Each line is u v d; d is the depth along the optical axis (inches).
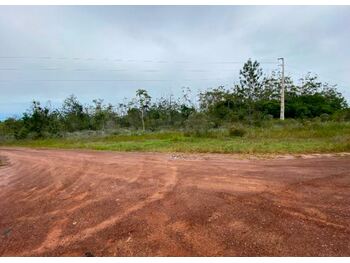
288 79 1697.8
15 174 354.3
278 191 183.8
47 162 436.1
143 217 152.5
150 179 245.1
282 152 391.2
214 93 1461.6
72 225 150.7
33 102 1429.6
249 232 125.2
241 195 179.2
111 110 1690.5
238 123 1006.4
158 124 1487.5
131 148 571.8
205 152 438.0
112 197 197.3
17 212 183.6
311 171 243.1
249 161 323.0
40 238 137.3
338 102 1813.5
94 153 530.9
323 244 111.4
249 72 1290.6
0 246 131.7
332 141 482.0
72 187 243.0
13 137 1454.2
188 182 222.8
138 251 116.4
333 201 159.5
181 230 132.7
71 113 1660.9
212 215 147.6
